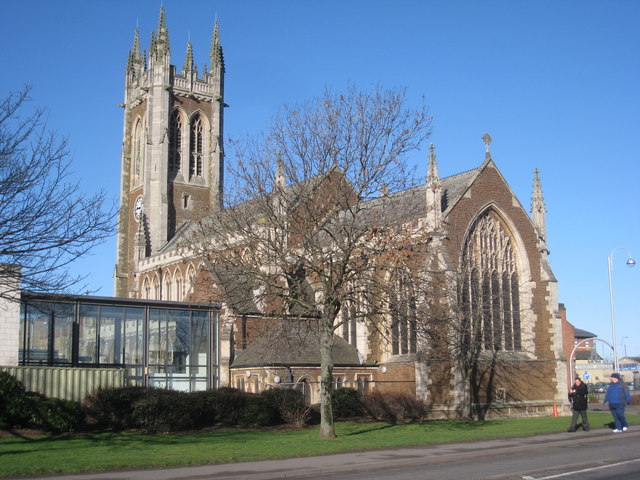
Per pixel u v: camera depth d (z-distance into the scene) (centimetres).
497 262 6488
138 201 11719
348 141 4091
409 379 5988
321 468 2638
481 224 6431
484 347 6238
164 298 9831
